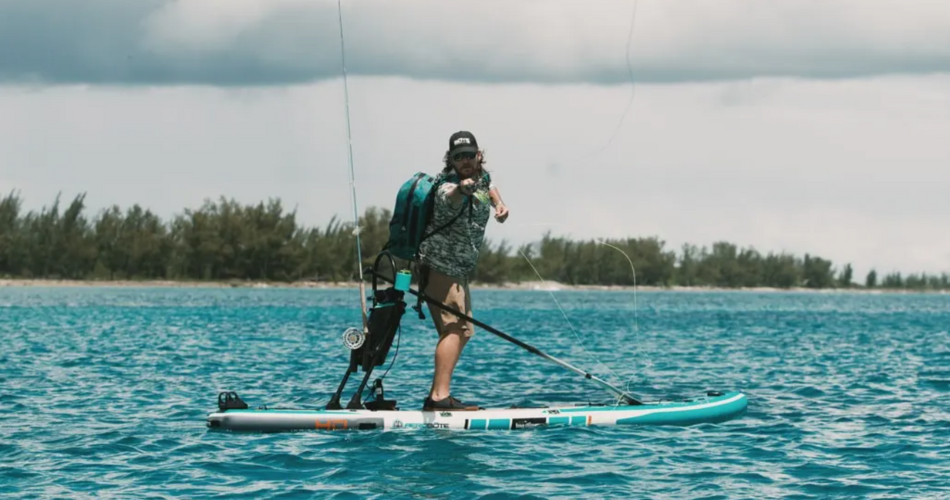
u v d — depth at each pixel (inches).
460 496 440.8
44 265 7480.3
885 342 1663.4
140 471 486.9
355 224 589.0
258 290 6870.1
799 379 962.1
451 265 579.5
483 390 834.2
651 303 5260.8
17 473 483.5
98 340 1476.4
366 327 593.3
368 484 459.5
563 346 1498.5
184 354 1218.6
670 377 980.6
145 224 7765.8
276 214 7839.6
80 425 622.2
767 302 6161.4
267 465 496.1
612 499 438.9
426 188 569.0
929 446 562.3
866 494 451.5
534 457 516.1
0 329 1761.8
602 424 612.1
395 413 585.6
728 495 447.2
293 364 1090.7
